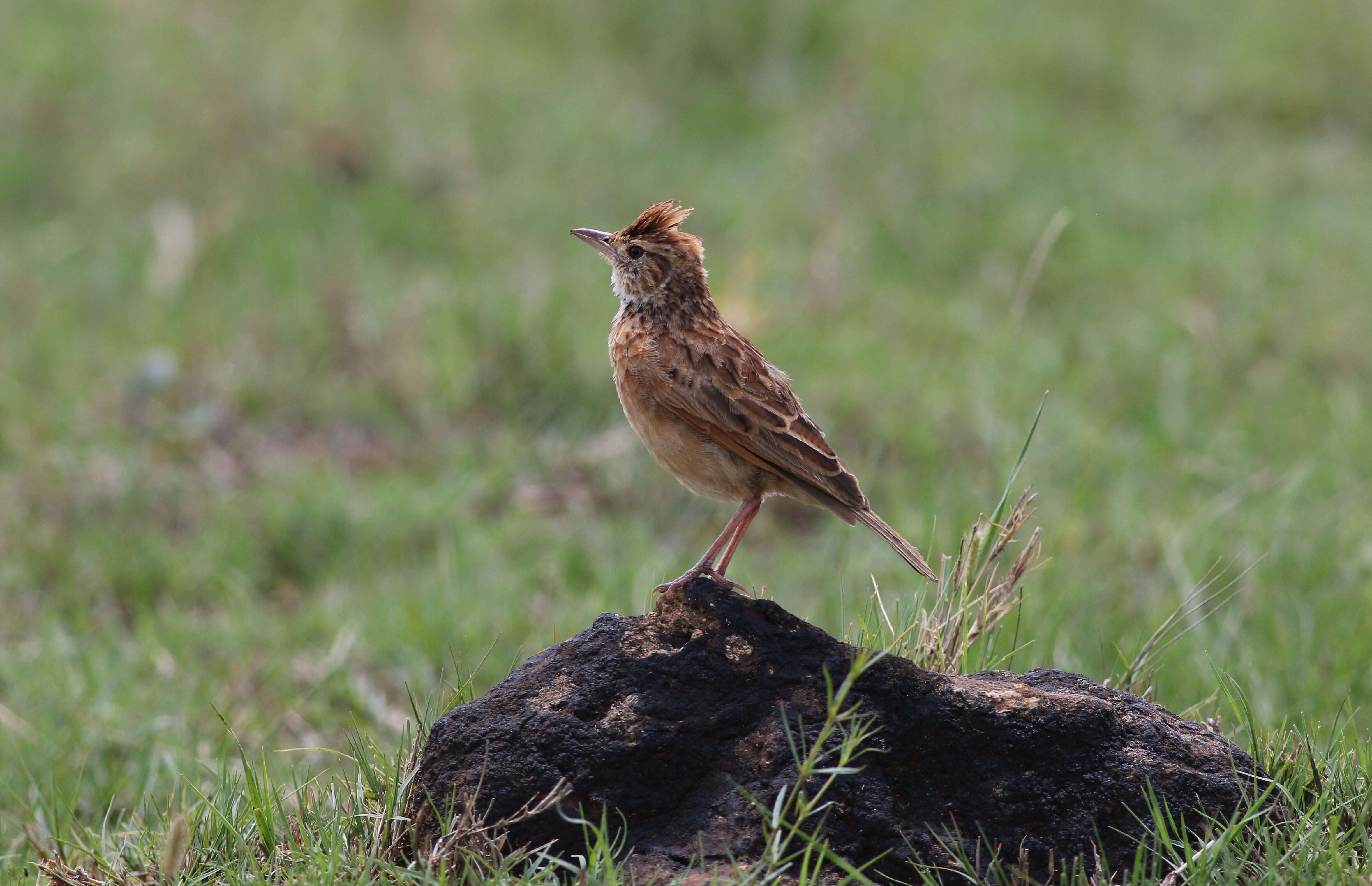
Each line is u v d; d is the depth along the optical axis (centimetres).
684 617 632
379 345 1488
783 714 607
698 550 1201
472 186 1889
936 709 614
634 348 760
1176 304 1634
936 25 2459
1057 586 1002
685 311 777
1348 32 2497
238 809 710
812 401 1400
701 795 612
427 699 817
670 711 616
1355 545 1078
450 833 594
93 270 1673
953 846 596
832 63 2334
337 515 1204
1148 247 1819
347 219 1784
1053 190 1953
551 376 1438
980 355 1516
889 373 1468
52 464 1269
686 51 2334
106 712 934
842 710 608
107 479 1252
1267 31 2528
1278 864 577
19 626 1077
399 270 1694
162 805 809
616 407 1414
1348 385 1457
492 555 1151
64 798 823
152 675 997
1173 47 2497
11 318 1550
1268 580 1016
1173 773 614
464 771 615
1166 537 1094
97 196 1828
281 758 888
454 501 1238
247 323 1541
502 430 1395
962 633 711
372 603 1083
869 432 1359
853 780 598
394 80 2134
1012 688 628
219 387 1423
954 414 1394
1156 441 1322
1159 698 852
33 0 2219
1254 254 1770
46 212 1819
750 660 621
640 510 1270
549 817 604
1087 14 2573
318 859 604
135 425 1362
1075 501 1150
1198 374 1482
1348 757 673
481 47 2284
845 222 1798
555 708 619
